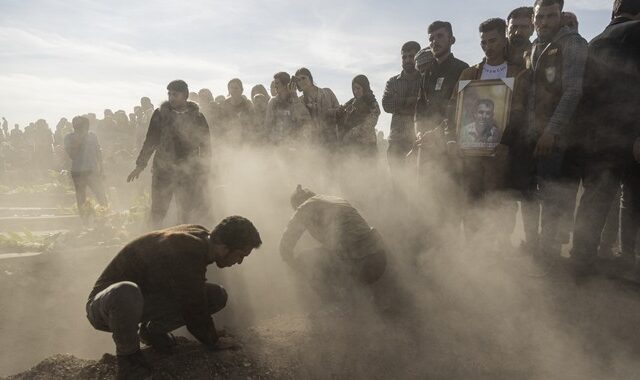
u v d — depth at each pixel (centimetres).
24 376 288
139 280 286
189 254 280
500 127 384
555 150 382
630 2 357
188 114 557
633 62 345
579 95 346
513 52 398
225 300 328
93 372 282
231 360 297
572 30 359
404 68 549
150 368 276
